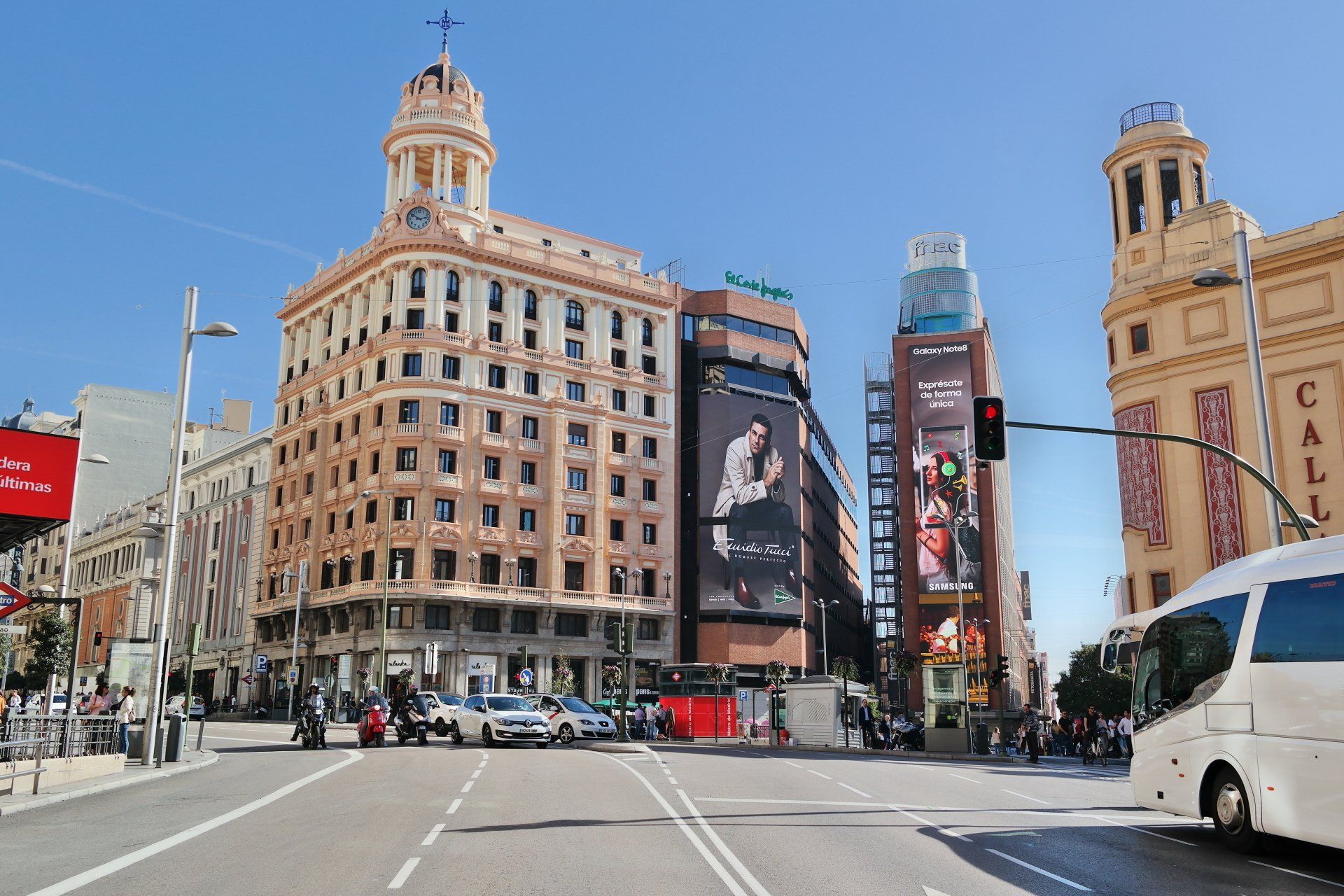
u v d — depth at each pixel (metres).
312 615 74.88
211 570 90.00
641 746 33.75
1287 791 12.99
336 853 12.20
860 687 52.94
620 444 80.69
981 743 38.91
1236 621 14.38
